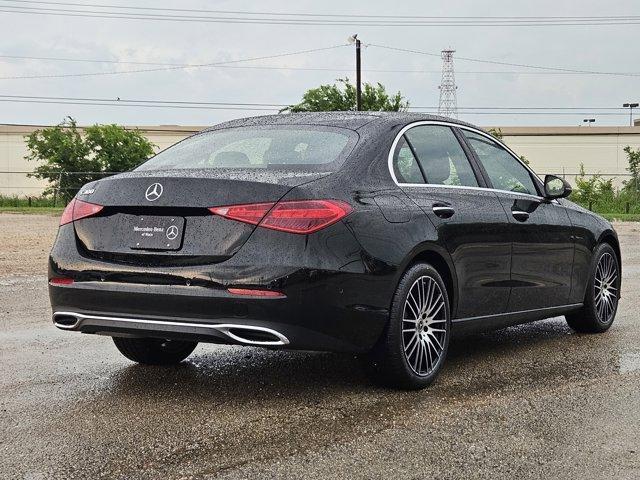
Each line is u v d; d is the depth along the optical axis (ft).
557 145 175.83
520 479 10.84
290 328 13.34
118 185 14.42
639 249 48.55
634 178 129.08
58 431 12.78
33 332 21.01
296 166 14.78
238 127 16.89
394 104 141.18
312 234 13.47
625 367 17.42
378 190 14.89
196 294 13.38
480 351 19.08
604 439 12.52
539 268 18.66
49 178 127.44
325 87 141.38
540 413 13.88
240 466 11.25
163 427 12.98
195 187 13.79
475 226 16.58
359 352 14.35
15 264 36.42
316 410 13.93
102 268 14.11
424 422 13.32
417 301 15.23
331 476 10.89
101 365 17.33
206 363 17.53
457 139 17.78
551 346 19.69
